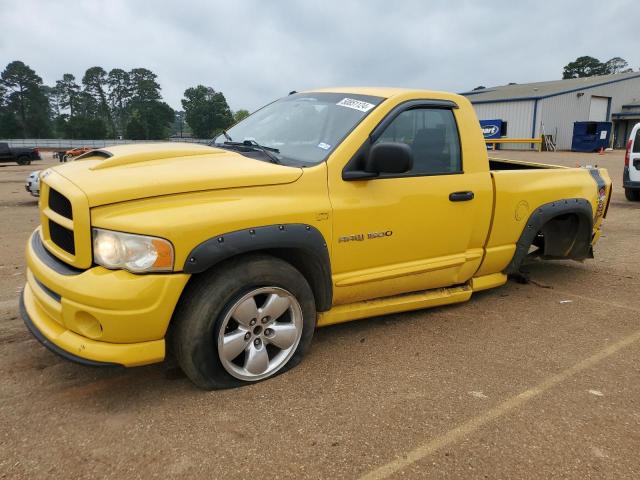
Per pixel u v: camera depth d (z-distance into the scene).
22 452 2.59
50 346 2.95
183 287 2.87
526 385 3.37
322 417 2.94
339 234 3.48
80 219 2.79
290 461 2.57
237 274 3.03
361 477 2.48
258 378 3.28
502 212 4.46
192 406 3.02
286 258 3.45
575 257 5.53
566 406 3.13
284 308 3.30
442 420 2.95
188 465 2.53
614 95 45.34
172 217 2.83
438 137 4.06
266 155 3.68
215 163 3.28
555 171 5.02
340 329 4.21
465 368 3.59
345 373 3.46
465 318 4.53
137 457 2.57
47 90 129.38
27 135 114.12
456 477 2.50
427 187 3.91
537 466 2.60
